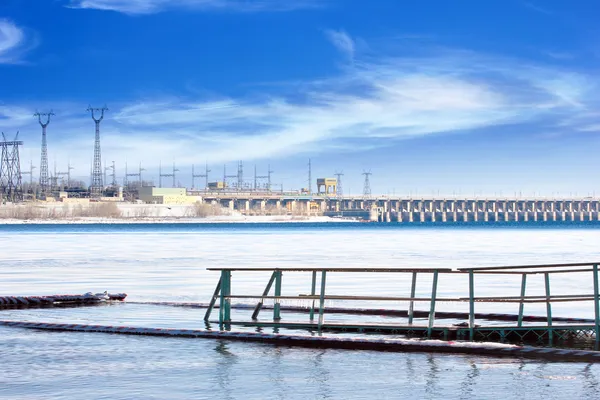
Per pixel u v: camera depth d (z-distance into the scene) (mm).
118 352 24359
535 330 27469
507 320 32031
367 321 32094
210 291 45375
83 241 139375
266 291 30922
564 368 21562
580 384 19484
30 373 21047
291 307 36594
